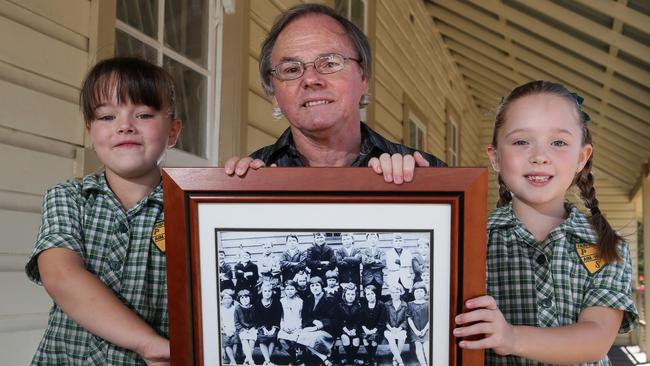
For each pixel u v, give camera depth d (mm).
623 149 9109
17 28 2201
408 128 7363
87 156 2461
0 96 2133
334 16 1843
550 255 1599
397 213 1324
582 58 7184
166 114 1690
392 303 1325
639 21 5410
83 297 1410
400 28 7145
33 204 2252
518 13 6918
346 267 1334
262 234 1349
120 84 1602
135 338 1386
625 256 1585
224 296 1353
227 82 3400
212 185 1347
